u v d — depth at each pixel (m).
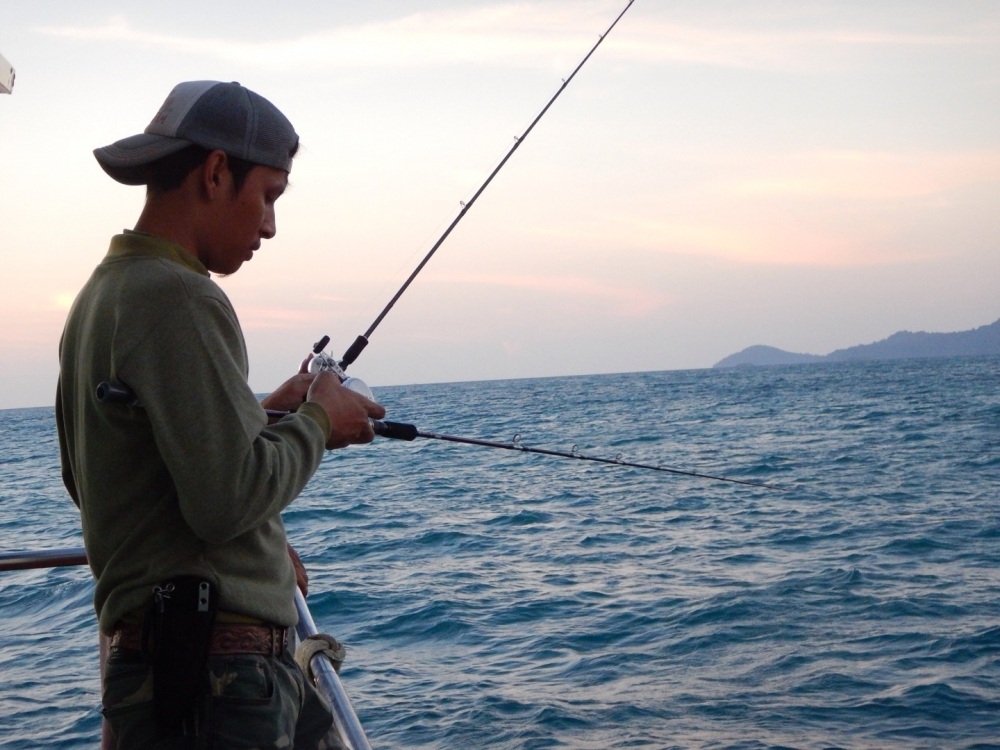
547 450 2.84
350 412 1.60
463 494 18.30
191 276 1.40
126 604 1.42
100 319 1.40
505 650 8.00
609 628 8.52
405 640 8.37
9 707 6.35
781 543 12.12
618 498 16.97
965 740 6.00
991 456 20.73
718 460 22.72
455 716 6.55
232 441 1.34
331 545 13.01
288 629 1.56
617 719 6.46
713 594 9.51
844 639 7.98
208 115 1.50
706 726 6.33
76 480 1.55
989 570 10.17
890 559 10.88
